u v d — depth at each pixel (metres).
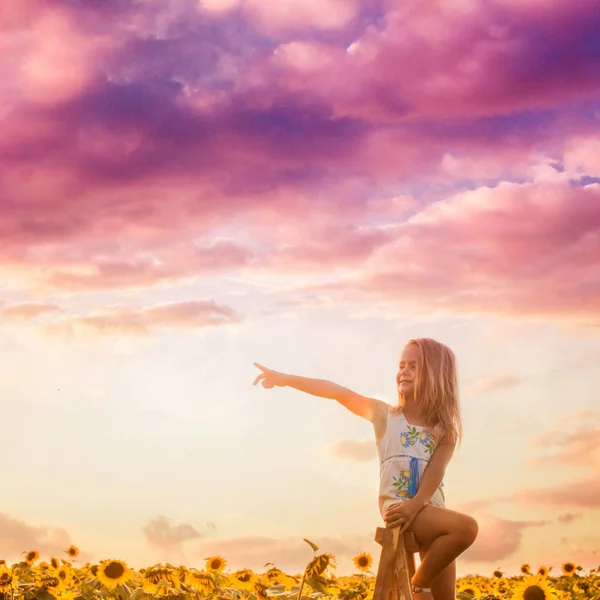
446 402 5.14
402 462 4.99
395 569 4.57
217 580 5.14
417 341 5.32
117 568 5.18
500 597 6.95
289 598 5.02
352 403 5.29
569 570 8.00
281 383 5.43
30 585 5.15
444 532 4.68
